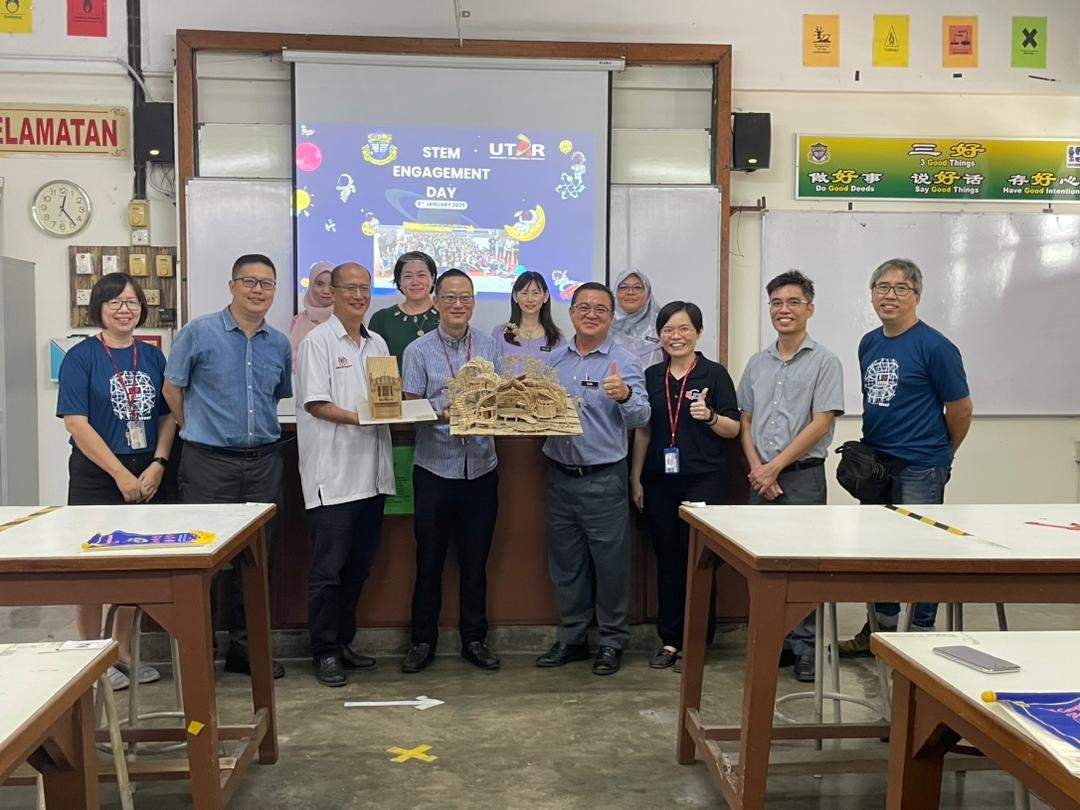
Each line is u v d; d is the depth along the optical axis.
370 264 4.44
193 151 4.37
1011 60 4.74
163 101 4.45
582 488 2.98
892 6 4.69
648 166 4.62
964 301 4.76
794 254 4.70
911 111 4.74
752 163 4.57
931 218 4.73
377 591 3.23
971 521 2.12
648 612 3.34
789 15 4.65
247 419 2.82
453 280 2.97
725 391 3.07
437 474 2.97
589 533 3.02
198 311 4.38
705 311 4.59
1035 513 2.25
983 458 4.82
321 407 2.82
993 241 4.75
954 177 4.76
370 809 2.07
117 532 1.88
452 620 3.26
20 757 1.02
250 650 2.27
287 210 4.43
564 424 2.70
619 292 4.39
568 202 4.53
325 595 2.91
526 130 4.48
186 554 1.70
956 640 1.34
